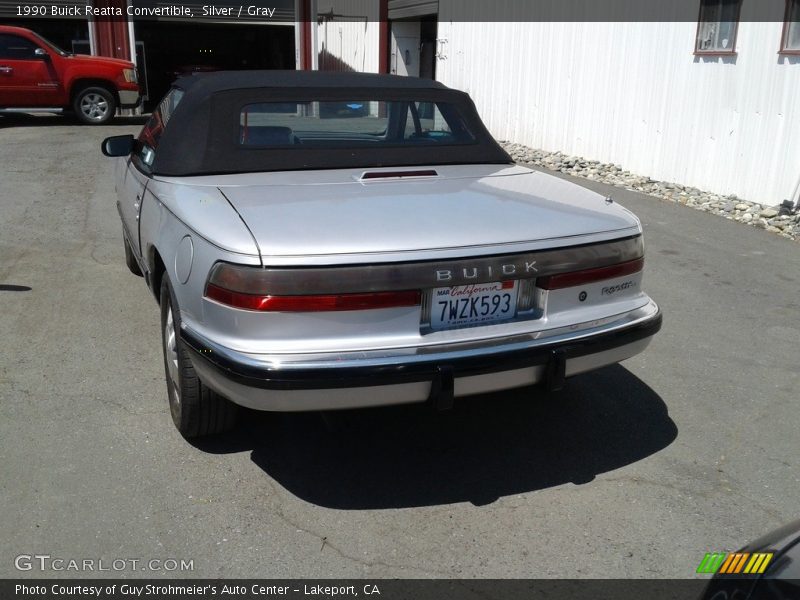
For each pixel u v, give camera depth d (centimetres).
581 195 367
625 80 1052
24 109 1466
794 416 399
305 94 388
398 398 289
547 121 1245
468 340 294
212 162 364
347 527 298
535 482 333
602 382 434
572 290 314
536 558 283
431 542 291
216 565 275
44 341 461
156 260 387
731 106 887
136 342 464
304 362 275
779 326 525
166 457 342
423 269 284
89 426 365
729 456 358
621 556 286
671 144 985
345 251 278
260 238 281
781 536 208
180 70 2023
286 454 349
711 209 867
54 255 636
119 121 1612
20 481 319
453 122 420
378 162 387
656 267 655
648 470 345
